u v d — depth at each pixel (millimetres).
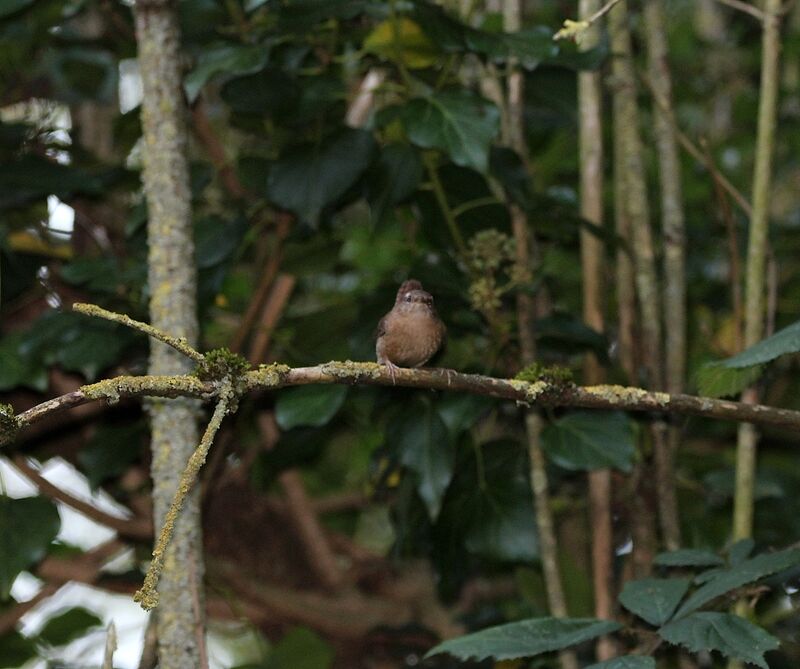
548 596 7539
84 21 10320
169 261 6148
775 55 7023
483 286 7223
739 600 6453
